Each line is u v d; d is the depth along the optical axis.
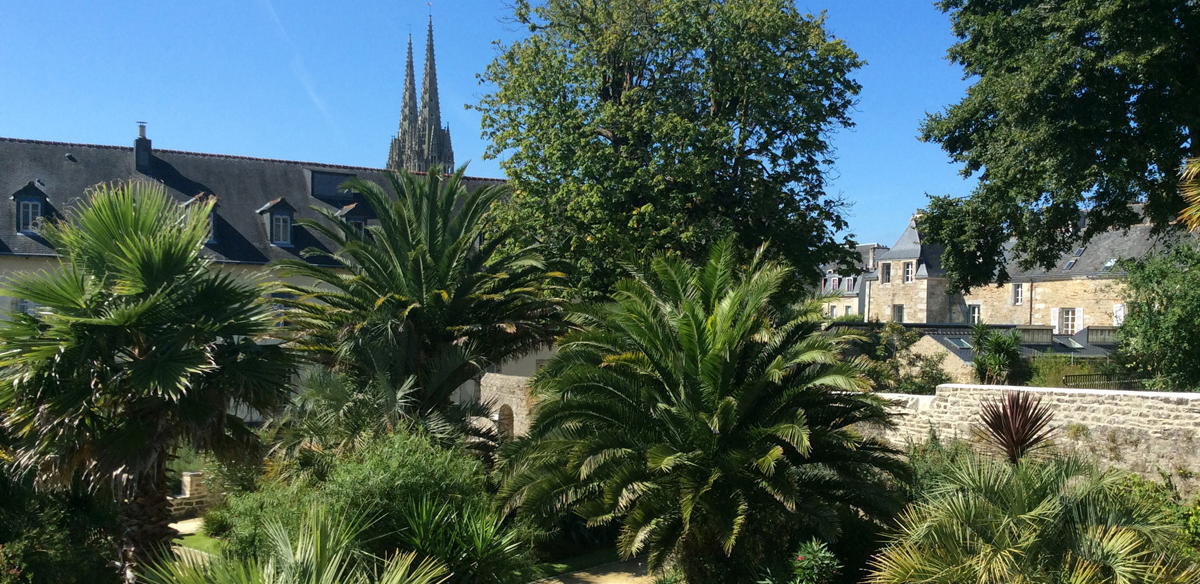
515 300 19.91
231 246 32.31
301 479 14.75
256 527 12.61
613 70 25.89
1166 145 19.53
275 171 35.72
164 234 12.91
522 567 13.15
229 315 13.20
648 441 13.12
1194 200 13.16
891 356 24.97
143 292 12.66
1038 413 13.70
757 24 24.55
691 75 25.45
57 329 11.78
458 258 19.41
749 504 12.55
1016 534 9.04
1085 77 19.12
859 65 25.53
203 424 12.44
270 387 13.41
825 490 12.88
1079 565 8.60
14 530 12.93
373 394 17.56
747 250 23.50
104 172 32.59
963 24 22.08
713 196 24.38
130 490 12.55
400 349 18.62
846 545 12.91
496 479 14.20
